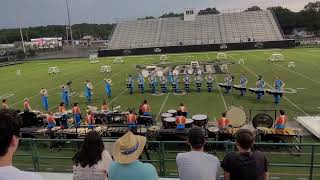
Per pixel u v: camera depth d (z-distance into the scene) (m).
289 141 13.55
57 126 16.02
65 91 25.50
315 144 8.05
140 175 3.66
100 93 29.25
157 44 80.25
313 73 33.62
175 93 27.30
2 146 2.25
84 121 16.95
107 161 4.21
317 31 105.38
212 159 4.27
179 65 45.78
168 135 13.98
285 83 29.14
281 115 13.81
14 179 2.14
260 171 3.99
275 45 64.38
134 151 3.77
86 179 4.14
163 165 9.16
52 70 46.03
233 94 25.70
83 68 49.06
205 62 47.44
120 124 15.78
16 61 69.94
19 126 2.37
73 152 14.35
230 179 4.07
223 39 77.88
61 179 7.69
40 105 26.12
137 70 42.81
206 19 84.38
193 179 4.15
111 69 45.59
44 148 15.05
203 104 22.95
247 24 81.25
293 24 108.38
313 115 18.94
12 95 30.91
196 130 4.34
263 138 13.56
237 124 13.57
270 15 83.12
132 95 27.61
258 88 23.69
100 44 104.12
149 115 17.08
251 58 49.91
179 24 84.69
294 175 11.30
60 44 106.00
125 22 89.12
